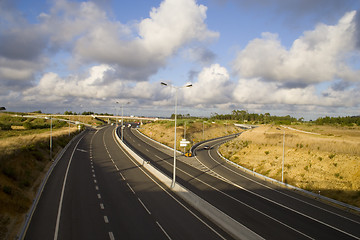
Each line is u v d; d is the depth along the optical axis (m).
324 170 35.81
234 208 23.16
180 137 82.25
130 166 40.59
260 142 56.97
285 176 38.00
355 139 44.62
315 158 39.66
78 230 16.11
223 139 91.06
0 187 20.16
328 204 26.48
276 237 17.19
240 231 15.73
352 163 34.03
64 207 20.38
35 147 39.25
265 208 23.73
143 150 60.94
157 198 24.17
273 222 20.11
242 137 67.50
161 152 59.94
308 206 25.31
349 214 23.42
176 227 17.38
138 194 25.22
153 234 16.00
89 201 22.22
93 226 16.86
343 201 27.23
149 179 32.28
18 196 20.33
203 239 15.65
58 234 15.42
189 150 63.81
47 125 117.88
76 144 63.75
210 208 19.52
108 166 39.62
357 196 27.31
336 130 67.25
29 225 16.58
